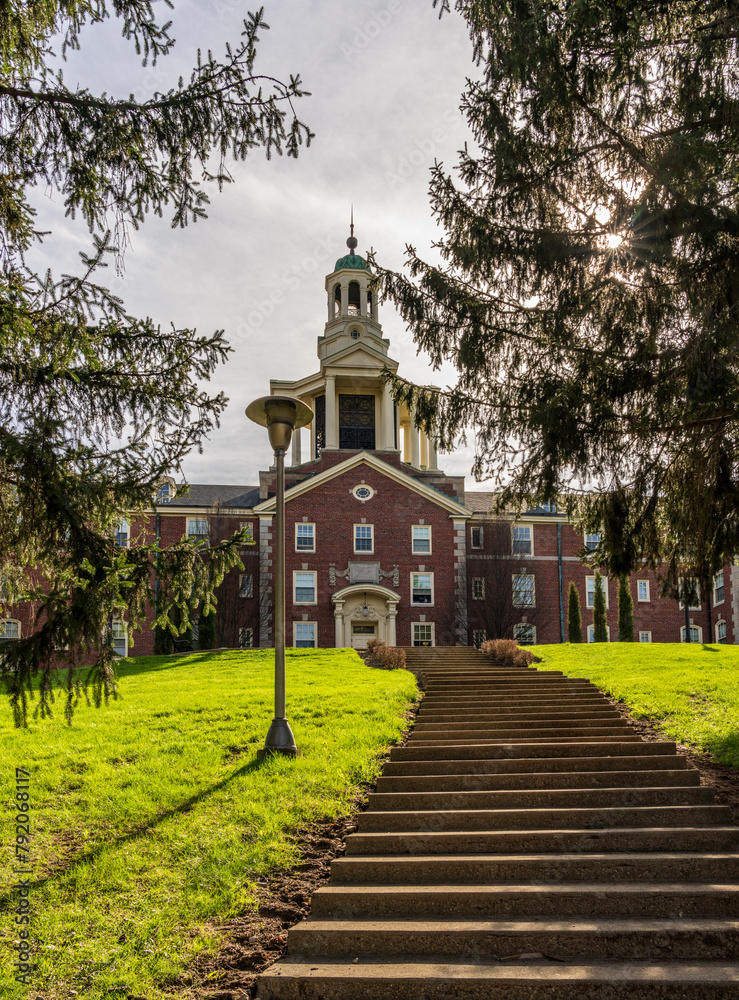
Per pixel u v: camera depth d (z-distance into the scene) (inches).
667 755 433.1
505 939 266.5
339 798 404.5
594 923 273.4
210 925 287.0
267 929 285.6
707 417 437.1
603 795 379.6
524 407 467.2
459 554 1515.7
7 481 316.5
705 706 568.7
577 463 451.8
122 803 389.1
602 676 780.6
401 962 260.4
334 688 728.3
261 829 361.1
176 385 353.1
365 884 310.8
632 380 431.5
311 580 1465.3
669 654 995.9
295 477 1585.9
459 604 1492.4
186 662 1114.7
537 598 1595.7
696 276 415.5
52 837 352.8
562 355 466.3
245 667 1011.9
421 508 1526.8
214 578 361.1
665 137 398.9
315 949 271.0
